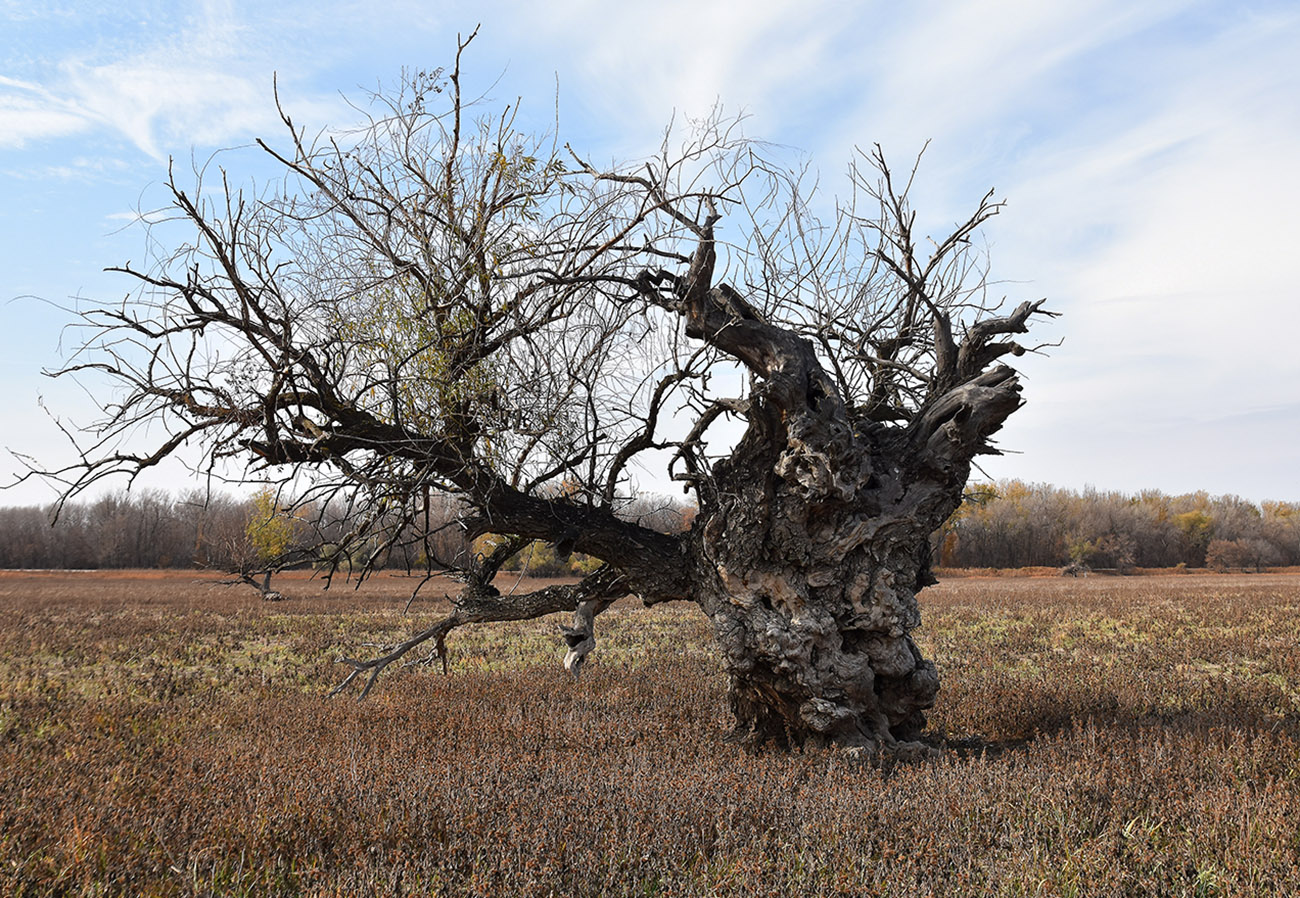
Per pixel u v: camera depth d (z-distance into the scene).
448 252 6.81
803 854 5.04
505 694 11.72
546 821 5.33
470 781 6.34
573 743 8.45
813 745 7.72
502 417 7.11
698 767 6.75
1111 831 5.25
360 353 6.75
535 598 8.34
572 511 7.95
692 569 8.05
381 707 10.86
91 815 6.21
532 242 6.90
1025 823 5.43
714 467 7.83
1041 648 17.91
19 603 34.00
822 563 7.50
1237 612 25.55
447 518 8.03
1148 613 26.47
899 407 8.76
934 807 5.59
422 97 6.64
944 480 7.62
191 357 6.40
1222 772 6.55
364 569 7.34
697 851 5.20
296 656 19.23
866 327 8.67
